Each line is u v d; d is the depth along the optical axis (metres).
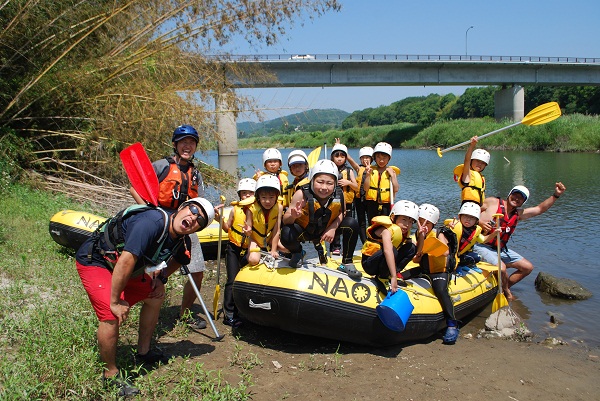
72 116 11.87
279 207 5.11
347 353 4.96
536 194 15.12
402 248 5.16
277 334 5.37
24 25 10.41
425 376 4.48
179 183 4.85
